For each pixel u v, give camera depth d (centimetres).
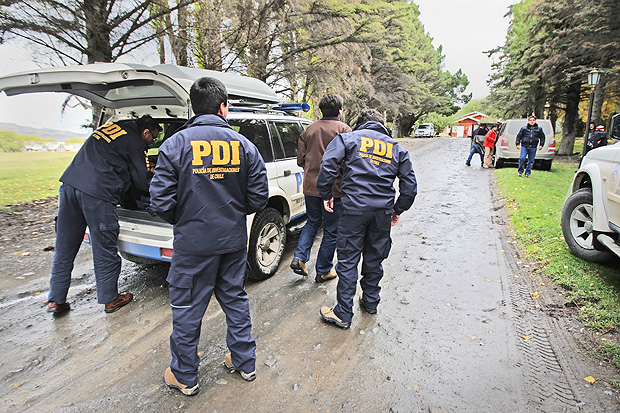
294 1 1036
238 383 240
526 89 1766
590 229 402
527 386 231
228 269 232
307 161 374
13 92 299
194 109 232
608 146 390
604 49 1223
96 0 652
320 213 382
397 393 228
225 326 310
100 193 312
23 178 1051
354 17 1170
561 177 997
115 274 334
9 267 449
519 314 316
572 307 319
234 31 997
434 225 591
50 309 337
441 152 2047
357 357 264
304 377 244
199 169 212
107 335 301
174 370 228
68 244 330
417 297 352
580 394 223
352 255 296
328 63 1338
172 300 224
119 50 752
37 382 245
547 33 1555
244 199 236
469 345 275
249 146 233
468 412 212
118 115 412
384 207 288
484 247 484
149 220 353
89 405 223
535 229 523
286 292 371
